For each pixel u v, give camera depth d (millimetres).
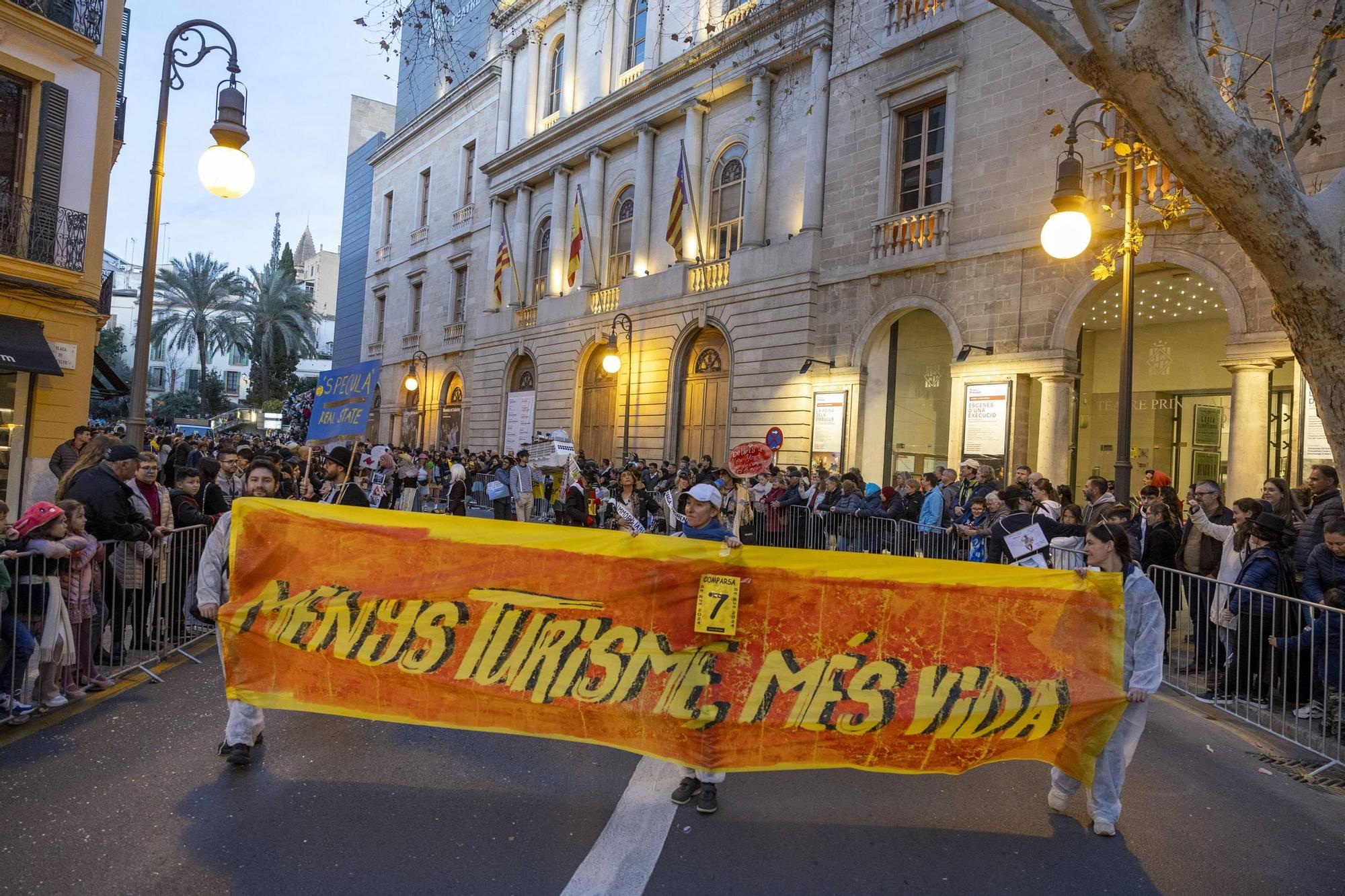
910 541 11641
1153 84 5160
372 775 4660
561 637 4691
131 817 4027
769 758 4422
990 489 11062
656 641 4602
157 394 77625
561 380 28406
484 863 3688
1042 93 15180
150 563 6969
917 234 17266
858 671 4531
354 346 46688
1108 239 14023
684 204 23703
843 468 18312
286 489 14008
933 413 18266
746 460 9633
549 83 31781
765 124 21625
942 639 4559
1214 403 16438
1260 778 5215
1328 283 5039
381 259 43781
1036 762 5441
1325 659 5539
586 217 28312
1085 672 4430
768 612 4578
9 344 12914
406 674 4727
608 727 4555
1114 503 8812
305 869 3574
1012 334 15453
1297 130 6156
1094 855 4039
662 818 4258
